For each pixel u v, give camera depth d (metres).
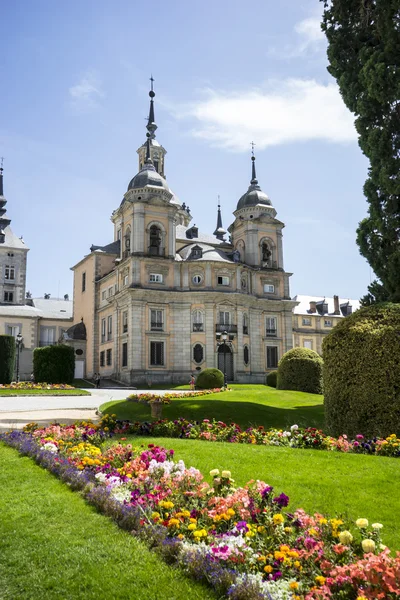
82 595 5.11
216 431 13.89
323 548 5.27
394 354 12.98
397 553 5.00
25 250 70.81
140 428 14.09
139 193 52.94
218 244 60.78
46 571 5.61
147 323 50.06
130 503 7.21
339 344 14.08
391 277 19.44
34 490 8.52
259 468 9.60
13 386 38.03
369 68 19.84
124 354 50.97
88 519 7.09
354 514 7.44
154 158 71.31
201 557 5.38
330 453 10.63
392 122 19.64
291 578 4.93
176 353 50.59
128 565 5.64
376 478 8.78
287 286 59.41
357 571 4.57
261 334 56.09
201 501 7.06
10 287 69.25
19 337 44.88
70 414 22.95
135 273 50.44
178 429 13.90
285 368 31.73
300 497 8.12
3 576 5.54
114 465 9.70
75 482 8.59
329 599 4.48
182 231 63.59
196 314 51.50
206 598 4.92
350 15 21.78
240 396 27.12
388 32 19.42
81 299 64.19
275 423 19.11
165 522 6.38
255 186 62.16
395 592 4.29
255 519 6.20
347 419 13.55
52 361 45.59
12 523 7.02
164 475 7.82
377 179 19.95
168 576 5.35
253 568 5.23
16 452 11.60
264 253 59.91
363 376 13.33
